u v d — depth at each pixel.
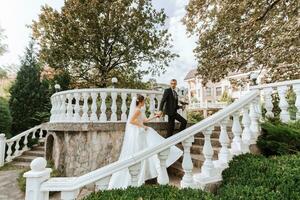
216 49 12.05
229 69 11.99
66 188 2.82
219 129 7.12
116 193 2.90
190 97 45.09
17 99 14.57
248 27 11.01
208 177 3.79
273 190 3.02
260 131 4.87
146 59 19.14
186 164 3.68
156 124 7.96
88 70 18.58
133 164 3.27
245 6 10.46
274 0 10.59
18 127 14.26
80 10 17.06
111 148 7.73
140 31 18.50
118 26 17.92
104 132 7.74
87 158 7.69
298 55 9.61
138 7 18.58
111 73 18.81
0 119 12.88
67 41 17.19
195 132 3.76
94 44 17.70
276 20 10.62
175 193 2.88
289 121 5.14
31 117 14.55
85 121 7.89
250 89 6.16
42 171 2.87
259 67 11.58
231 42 11.41
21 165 11.07
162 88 9.46
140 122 6.25
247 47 11.42
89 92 8.11
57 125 8.37
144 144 6.10
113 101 8.11
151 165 5.30
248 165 3.79
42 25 18.16
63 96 8.73
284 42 9.16
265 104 5.68
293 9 9.99
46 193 2.84
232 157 4.25
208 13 12.56
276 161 3.82
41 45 18.19
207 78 12.74
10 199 6.59
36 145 13.39
